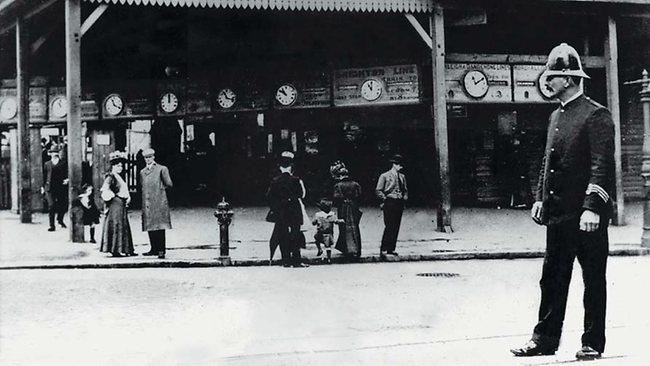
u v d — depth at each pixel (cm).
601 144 577
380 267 1291
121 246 1354
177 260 1302
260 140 2141
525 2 1833
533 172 2066
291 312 873
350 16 2014
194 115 1966
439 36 1747
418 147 2100
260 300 959
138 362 651
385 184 1382
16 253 1380
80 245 1484
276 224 1295
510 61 1823
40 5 1853
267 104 1933
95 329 793
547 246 602
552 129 604
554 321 598
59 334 773
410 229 1727
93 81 1955
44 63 2108
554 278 597
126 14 1975
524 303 933
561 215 589
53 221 1688
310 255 1392
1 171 2206
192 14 1945
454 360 596
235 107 1952
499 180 2075
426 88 1877
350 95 1883
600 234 578
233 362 636
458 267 1290
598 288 577
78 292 1023
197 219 1805
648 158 1469
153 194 1339
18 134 1916
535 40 2117
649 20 2053
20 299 976
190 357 662
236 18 1983
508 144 2062
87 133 1992
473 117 2058
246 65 1970
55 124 1972
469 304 927
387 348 663
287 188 1296
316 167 2111
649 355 580
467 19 1817
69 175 1537
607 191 575
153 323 826
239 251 1419
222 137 2147
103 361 650
